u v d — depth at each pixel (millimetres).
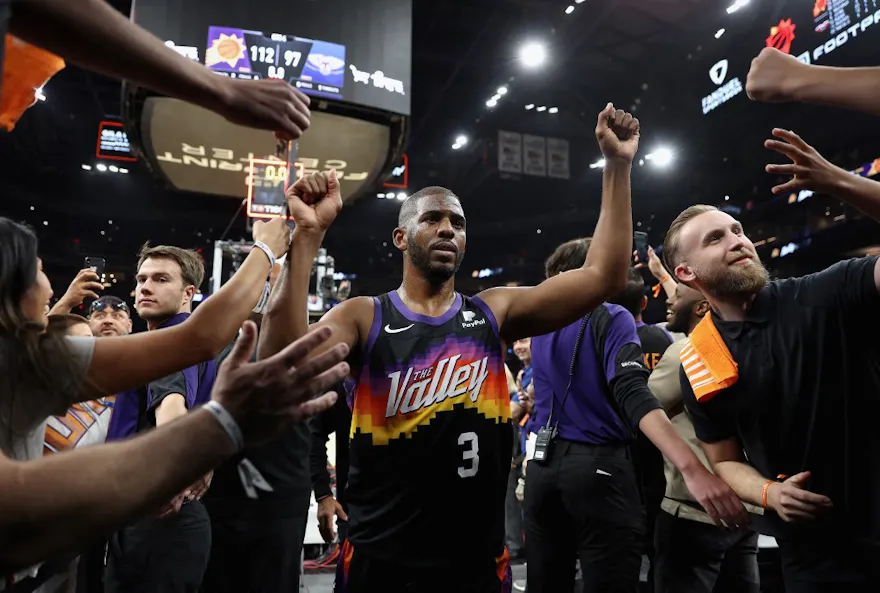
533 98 19234
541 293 1689
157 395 2109
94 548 2529
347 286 5219
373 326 1612
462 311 1664
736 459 1862
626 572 2100
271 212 6883
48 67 866
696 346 1842
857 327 1581
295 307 1348
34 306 906
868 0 8039
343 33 7664
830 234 14750
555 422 2295
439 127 22656
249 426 714
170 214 23188
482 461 1521
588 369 2242
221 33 7207
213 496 2432
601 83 17844
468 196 24703
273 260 1438
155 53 852
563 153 21859
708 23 13219
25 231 891
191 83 904
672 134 16422
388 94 7801
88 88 18328
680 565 2359
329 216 1419
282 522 2467
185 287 2504
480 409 1548
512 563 4320
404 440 1512
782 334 1668
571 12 14688
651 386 2391
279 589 2469
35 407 856
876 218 1365
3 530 580
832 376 1595
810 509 1473
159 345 1153
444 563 1470
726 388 1729
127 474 631
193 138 10344
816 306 1633
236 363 723
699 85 14352
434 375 1555
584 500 2150
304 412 749
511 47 16906
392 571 1477
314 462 2943
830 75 1137
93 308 2918
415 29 16234
